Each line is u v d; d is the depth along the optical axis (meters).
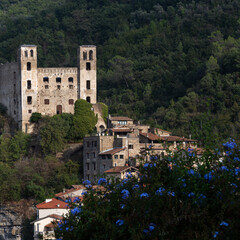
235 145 37.97
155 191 35.09
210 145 38.59
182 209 32.88
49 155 174.88
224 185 34.28
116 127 169.00
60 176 161.50
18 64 196.75
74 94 194.00
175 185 35.19
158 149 122.81
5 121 199.00
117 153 145.38
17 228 152.38
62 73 194.00
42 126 181.50
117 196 36.41
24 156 182.00
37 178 161.12
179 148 39.59
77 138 181.12
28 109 191.25
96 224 35.06
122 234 33.41
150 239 32.50
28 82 192.38
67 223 37.41
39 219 109.06
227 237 30.69
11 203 156.50
